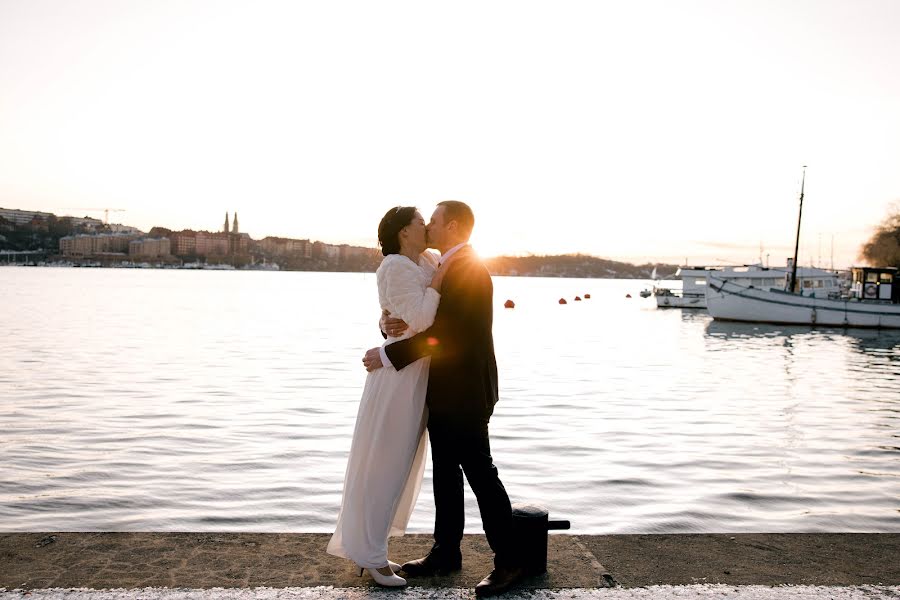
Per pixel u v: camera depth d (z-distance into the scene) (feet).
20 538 12.16
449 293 11.40
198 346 79.00
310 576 11.03
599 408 43.16
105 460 27.68
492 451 30.66
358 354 73.82
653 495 23.97
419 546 12.96
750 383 58.59
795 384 58.59
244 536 12.66
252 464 27.40
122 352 70.64
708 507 22.63
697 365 73.41
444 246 11.92
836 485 25.50
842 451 31.58
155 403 41.52
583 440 33.19
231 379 52.75
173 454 28.91
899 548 12.66
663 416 40.63
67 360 62.95
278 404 41.93
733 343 107.04
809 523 21.12
